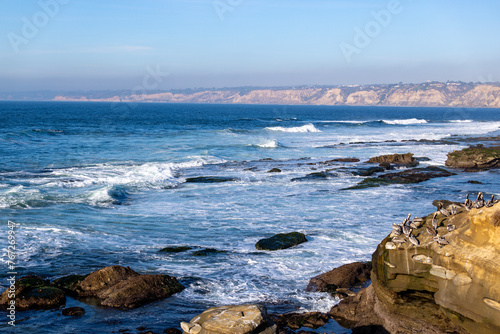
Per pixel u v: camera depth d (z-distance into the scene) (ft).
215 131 205.77
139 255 45.47
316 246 49.21
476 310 25.12
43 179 84.23
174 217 61.62
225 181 91.15
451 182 94.07
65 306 34.27
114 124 245.24
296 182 91.09
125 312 33.55
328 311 34.47
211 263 43.83
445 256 26.68
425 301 28.78
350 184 89.61
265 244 48.70
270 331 24.67
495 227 24.86
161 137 176.14
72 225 55.01
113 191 75.00
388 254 29.76
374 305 32.68
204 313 26.21
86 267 41.50
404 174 101.14
